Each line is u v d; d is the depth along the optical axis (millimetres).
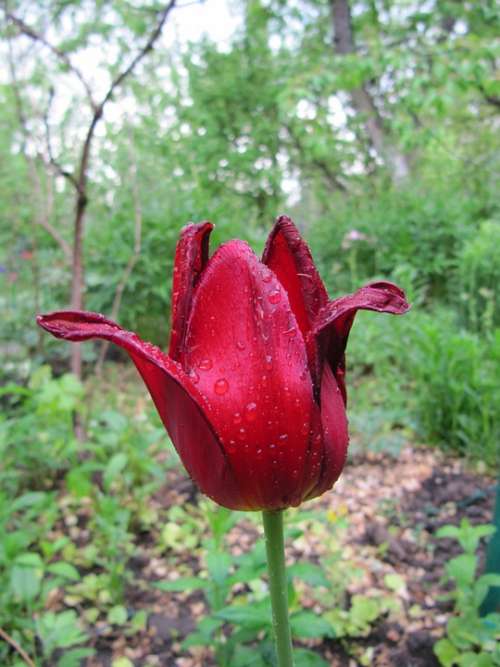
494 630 1854
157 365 754
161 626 2346
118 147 5363
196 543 2822
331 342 871
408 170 8836
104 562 2490
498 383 3336
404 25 7703
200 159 7629
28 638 2180
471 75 4727
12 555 2184
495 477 3225
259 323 774
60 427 3137
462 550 2652
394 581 2422
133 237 5590
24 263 5922
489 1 6492
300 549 2711
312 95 5297
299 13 8828
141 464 2982
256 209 8336
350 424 3611
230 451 789
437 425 3549
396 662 2086
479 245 5078
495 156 8266
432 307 5762
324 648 2178
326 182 9734
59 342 5012
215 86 8125
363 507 3035
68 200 6703
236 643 1855
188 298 831
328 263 6676
